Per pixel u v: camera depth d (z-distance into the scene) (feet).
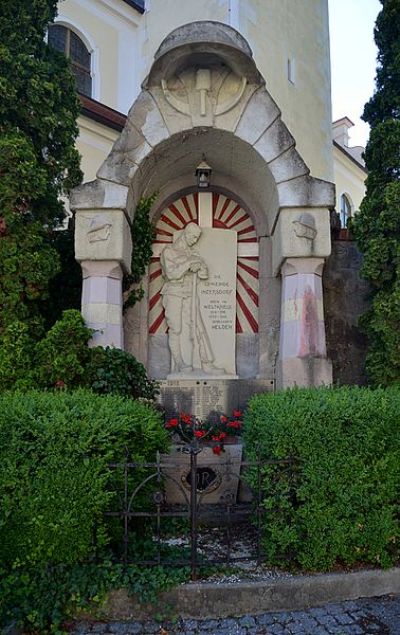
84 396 16.61
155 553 15.25
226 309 27.32
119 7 67.31
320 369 22.71
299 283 23.45
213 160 26.86
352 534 15.05
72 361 20.86
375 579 15.11
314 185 23.50
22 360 21.20
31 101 24.40
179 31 23.30
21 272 22.74
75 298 26.63
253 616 14.07
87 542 13.85
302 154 63.72
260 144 23.97
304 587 14.53
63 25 61.52
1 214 22.61
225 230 28.02
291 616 14.03
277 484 15.17
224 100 24.08
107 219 23.27
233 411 25.46
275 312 26.91
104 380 21.18
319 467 15.03
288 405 15.88
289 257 23.43
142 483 14.43
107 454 14.17
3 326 22.17
